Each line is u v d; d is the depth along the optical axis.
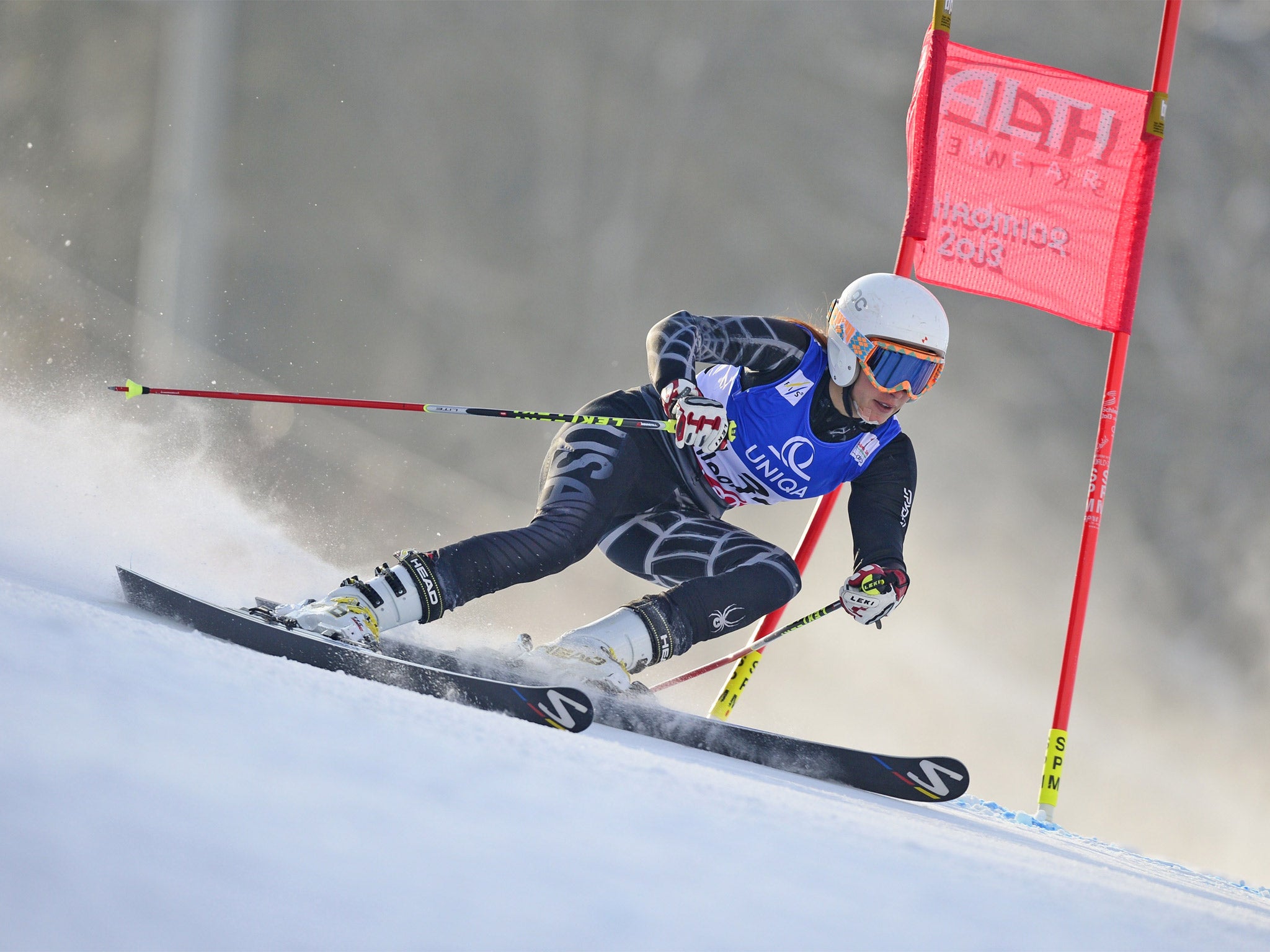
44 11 71.62
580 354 77.88
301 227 77.25
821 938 3.71
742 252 76.81
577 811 4.69
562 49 80.56
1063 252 14.54
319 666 8.50
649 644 10.75
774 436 11.53
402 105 79.81
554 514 11.38
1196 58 67.00
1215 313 64.31
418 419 63.41
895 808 8.97
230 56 75.12
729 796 6.17
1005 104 14.45
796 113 76.88
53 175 70.06
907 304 10.96
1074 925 4.77
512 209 80.12
